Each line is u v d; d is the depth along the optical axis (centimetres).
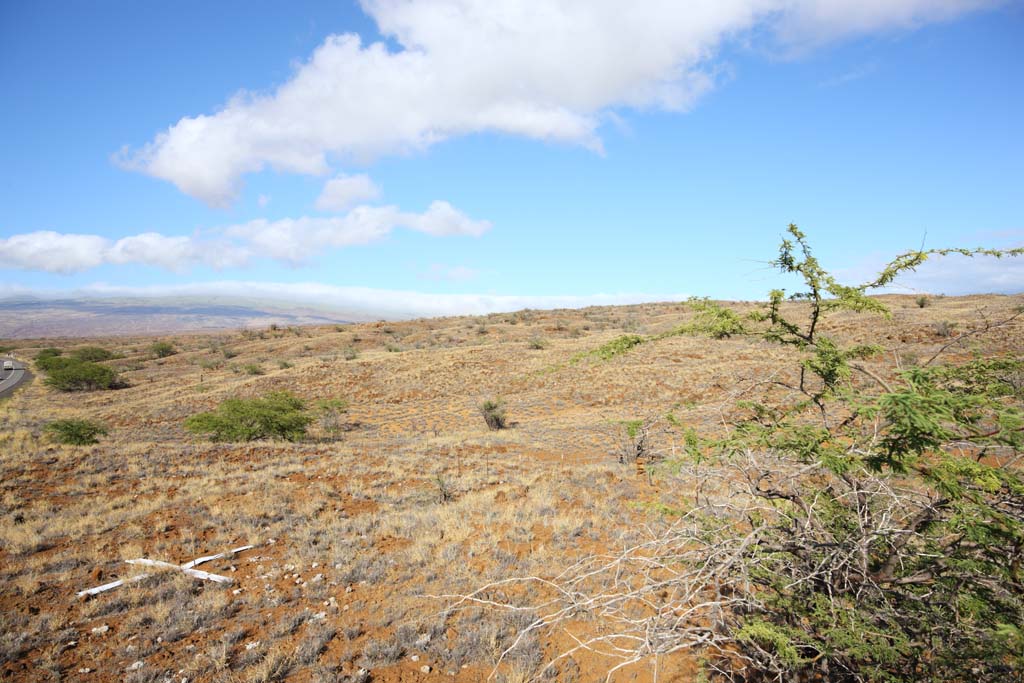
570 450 2012
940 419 256
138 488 1302
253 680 571
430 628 675
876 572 324
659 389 3123
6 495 1185
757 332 320
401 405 3691
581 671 581
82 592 763
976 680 291
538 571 821
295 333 9156
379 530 1044
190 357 7519
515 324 7769
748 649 347
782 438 303
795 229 300
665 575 604
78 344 13125
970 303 4238
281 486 1345
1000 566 283
